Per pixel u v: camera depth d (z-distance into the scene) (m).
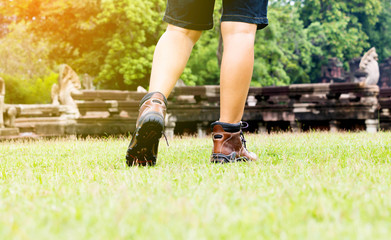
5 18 34.12
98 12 23.73
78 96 9.96
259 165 2.22
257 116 11.06
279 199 1.19
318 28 37.16
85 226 0.90
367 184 1.49
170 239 0.79
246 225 0.89
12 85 22.12
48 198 1.39
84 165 2.59
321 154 2.86
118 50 23.81
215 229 0.85
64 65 12.50
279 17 31.31
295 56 35.38
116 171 2.23
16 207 1.22
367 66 10.40
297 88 10.67
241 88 2.60
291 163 2.34
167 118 10.12
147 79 26.38
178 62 2.55
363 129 10.74
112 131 9.95
